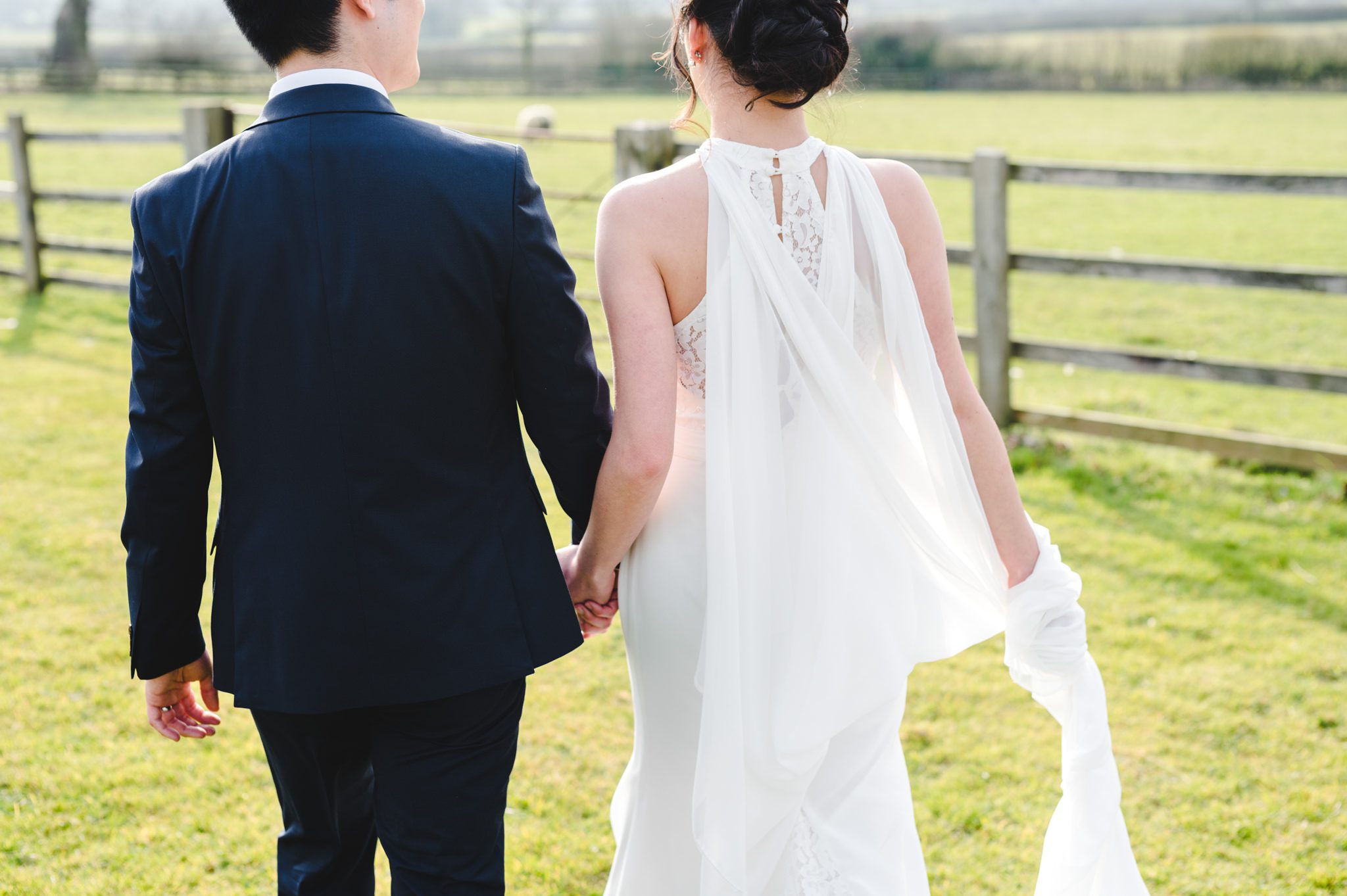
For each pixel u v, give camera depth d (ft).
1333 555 12.55
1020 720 9.64
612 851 8.02
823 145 5.15
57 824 8.23
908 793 5.67
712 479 5.02
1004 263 16.03
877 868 5.32
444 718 4.98
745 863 5.23
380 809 5.24
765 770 5.16
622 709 9.97
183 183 4.72
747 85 4.81
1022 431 16.61
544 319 4.76
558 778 8.91
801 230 4.98
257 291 4.55
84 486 15.12
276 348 4.58
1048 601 5.40
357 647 4.77
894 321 5.13
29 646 10.93
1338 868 7.64
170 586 5.01
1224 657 10.50
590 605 5.72
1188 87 109.60
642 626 5.52
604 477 5.04
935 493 5.36
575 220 35.73
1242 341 23.86
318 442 4.63
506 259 4.64
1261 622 11.15
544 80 125.29
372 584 4.73
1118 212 41.27
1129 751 9.07
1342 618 11.18
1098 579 12.13
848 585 5.19
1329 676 10.12
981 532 5.36
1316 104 87.45
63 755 9.14
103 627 11.35
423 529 4.76
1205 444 14.96
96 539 13.42
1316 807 8.30
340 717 5.08
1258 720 9.45
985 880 7.64
